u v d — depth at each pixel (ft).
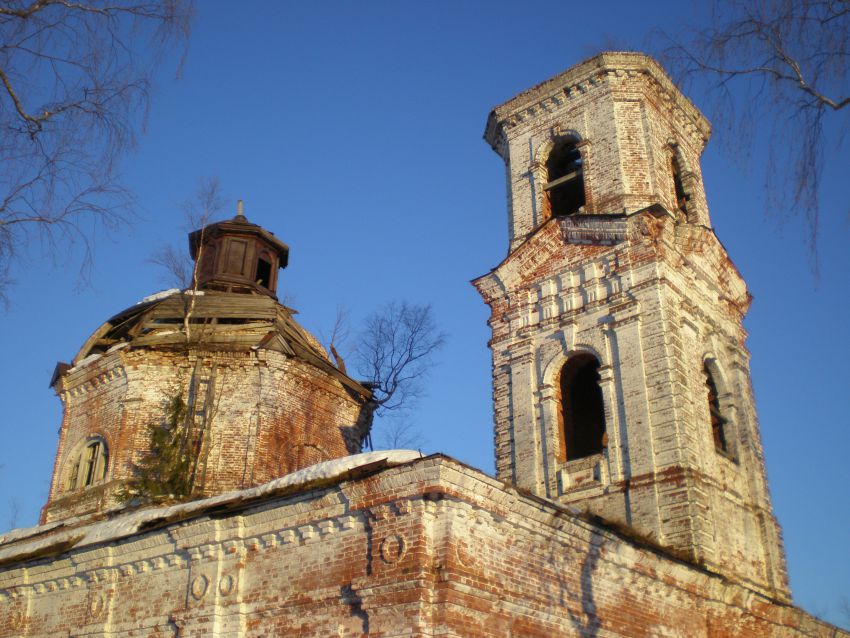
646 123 87.66
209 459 86.69
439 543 41.52
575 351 78.64
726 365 82.33
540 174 91.20
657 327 73.97
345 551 44.75
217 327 93.66
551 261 84.07
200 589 49.67
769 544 74.69
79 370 93.81
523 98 95.25
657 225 77.61
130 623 52.75
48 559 58.80
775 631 67.72
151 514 57.77
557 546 48.47
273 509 48.11
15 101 33.60
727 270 85.76
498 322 85.87
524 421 79.05
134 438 86.79
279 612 46.01
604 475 71.51
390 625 40.57
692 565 58.34
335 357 104.17
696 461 69.21
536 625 45.27
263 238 108.27
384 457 47.75
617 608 51.93
